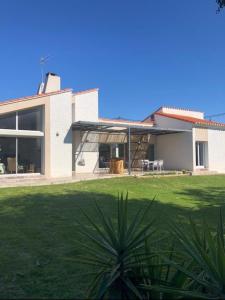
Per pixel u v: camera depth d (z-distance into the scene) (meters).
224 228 9.69
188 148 29.19
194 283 4.32
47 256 7.01
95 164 27.64
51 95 22.34
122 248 4.38
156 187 19.17
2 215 10.98
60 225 9.62
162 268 4.82
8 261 6.74
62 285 5.64
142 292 4.32
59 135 22.62
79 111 26.83
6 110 20.30
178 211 12.33
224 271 4.00
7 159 20.83
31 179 20.33
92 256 4.84
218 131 31.30
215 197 16.41
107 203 13.54
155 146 31.97
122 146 29.92
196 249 4.49
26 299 5.11
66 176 22.69
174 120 30.16
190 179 23.45
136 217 4.85
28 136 21.58
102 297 4.20
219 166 31.17
